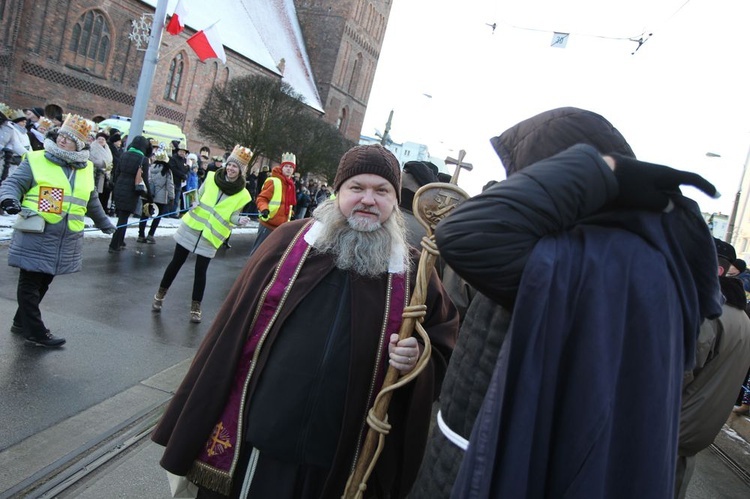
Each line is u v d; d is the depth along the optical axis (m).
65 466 3.05
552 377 1.13
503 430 1.14
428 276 1.89
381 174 1.99
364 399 1.91
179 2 12.88
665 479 1.10
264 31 46.72
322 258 1.98
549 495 1.13
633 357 1.12
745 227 30.55
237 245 13.12
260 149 30.08
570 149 1.21
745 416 7.01
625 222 1.22
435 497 1.42
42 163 4.41
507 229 1.17
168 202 11.55
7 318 5.06
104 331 5.23
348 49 55.31
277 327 1.91
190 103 36.59
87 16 29.47
